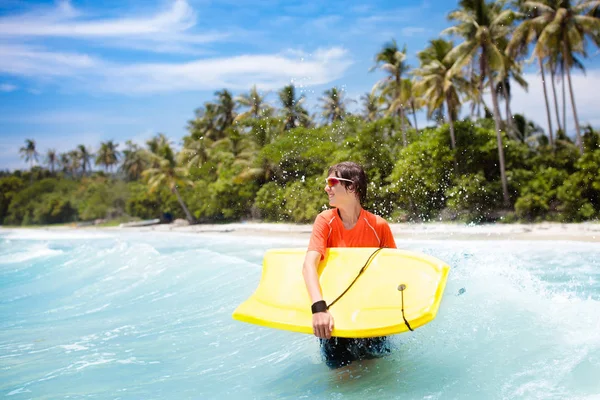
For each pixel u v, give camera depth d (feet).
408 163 75.56
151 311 14.15
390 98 111.55
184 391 7.68
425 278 7.40
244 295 14.87
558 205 66.54
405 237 50.39
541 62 86.74
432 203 74.84
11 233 126.72
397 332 6.95
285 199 94.12
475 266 15.85
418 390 6.78
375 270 7.86
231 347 10.16
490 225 64.03
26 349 10.70
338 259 8.27
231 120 166.50
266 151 105.40
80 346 10.76
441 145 74.69
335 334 7.20
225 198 122.52
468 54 75.41
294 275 8.32
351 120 95.86
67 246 56.18
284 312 7.80
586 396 5.85
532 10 87.30
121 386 8.05
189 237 78.13
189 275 19.40
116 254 27.58
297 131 101.55
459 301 10.89
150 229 130.41
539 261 24.17
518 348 7.76
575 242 33.86
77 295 17.76
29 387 8.17
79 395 7.70
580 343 7.61
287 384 7.61
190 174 147.54
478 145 74.59
